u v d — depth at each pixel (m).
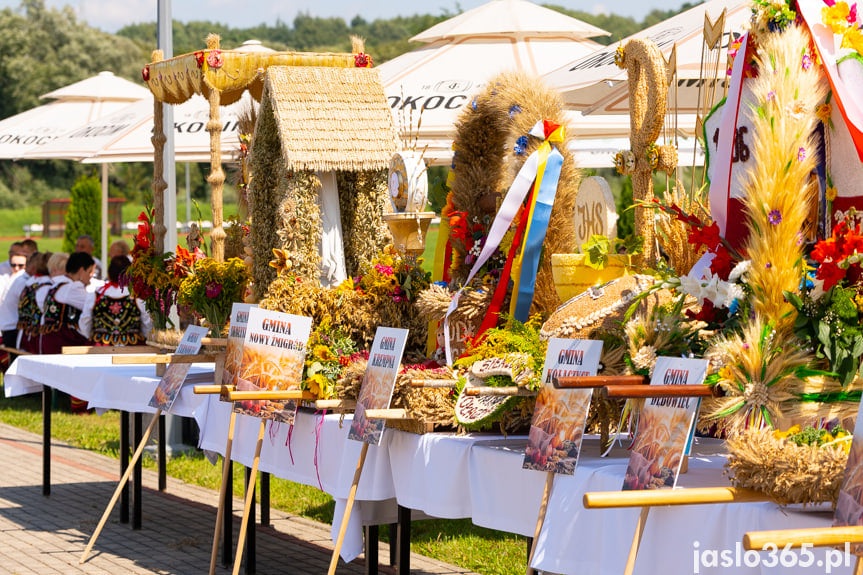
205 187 48.06
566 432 3.46
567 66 7.61
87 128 12.72
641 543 3.18
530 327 4.18
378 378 4.36
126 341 10.15
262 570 6.03
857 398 3.16
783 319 3.22
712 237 3.49
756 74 3.49
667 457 3.06
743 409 3.15
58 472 9.04
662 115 4.04
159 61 7.12
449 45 9.73
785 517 2.79
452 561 6.30
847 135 3.41
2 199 57.28
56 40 61.59
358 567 6.17
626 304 3.64
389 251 5.46
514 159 4.84
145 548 6.50
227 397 4.95
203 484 8.58
